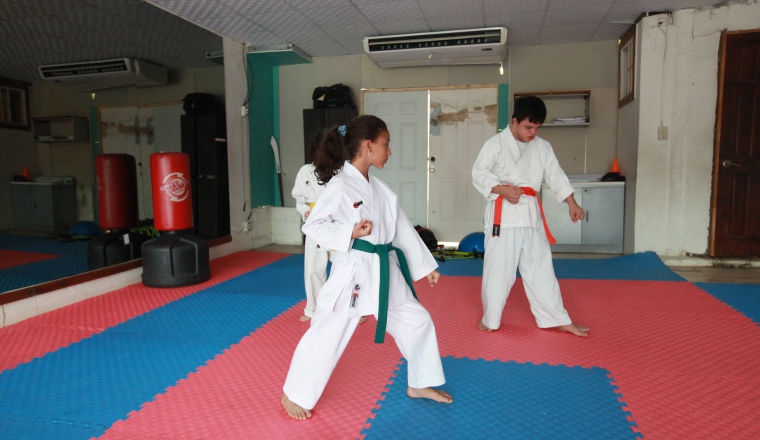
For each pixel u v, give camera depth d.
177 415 1.96
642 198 5.23
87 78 4.79
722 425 1.85
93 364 2.50
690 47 4.98
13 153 4.90
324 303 1.81
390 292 1.83
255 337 2.91
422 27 5.48
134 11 4.52
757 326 3.04
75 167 5.21
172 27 4.95
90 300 3.75
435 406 2.02
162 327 3.11
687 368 2.40
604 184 5.67
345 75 6.68
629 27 5.49
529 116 2.67
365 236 1.80
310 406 1.87
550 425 1.86
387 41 5.67
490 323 2.94
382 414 1.96
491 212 2.89
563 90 6.07
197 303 3.65
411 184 6.59
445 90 6.40
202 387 2.22
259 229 6.50
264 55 6.34
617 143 5.97
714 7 4.88
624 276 4.50
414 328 1.93
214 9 4.88
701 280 4.38
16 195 5.04
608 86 5.98
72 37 4.51
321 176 1.87
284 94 6.90
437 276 2.01
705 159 5.04
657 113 5.12
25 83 4.45
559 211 5.81
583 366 2.44
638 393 2.13
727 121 4.94
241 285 4.25
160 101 5.27
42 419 1.93
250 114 6.36
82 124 4.90
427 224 6.59
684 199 5.13
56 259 4.79
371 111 6.62
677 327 3.04
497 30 5.34
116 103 5.02
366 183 1.81
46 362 2.53
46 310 3.44
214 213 5.70
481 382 2.26
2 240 5.07
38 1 4.05
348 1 4.66
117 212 4.43
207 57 5.57
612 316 3.28
